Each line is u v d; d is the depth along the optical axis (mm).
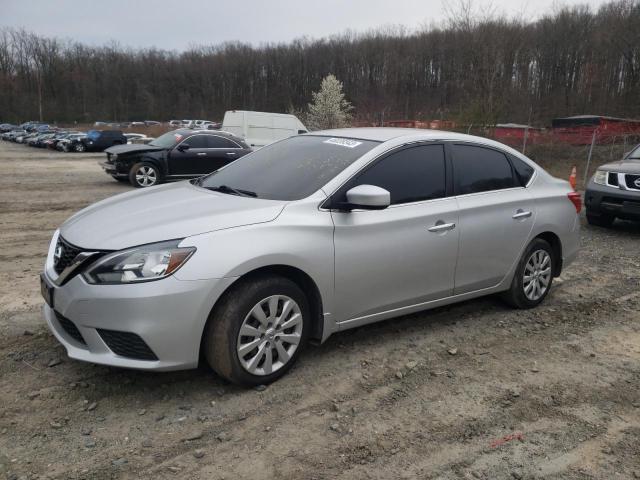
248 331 3285
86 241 3230
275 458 2777
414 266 3996
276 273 3475
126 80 107750
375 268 3783
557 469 2775
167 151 13805
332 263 3564
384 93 59531
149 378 3492
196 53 113438
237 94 103375
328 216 3582
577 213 5293
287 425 3061
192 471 2660
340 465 2742
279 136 21234
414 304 4133
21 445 2811
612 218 9164
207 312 3125
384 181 3912
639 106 48625
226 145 14547
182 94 107188
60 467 2654
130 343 3066
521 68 32312
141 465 2689
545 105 49750
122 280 3012
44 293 3445
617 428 3156
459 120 22094
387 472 2703
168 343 3051
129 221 3391
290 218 3441
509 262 4688
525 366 3891
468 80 25438
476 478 2686
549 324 4691
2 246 7070
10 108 95812
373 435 3002
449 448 2916
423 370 3764
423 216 4008
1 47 100750
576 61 52250
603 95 51062
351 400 3346
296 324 3508
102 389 3354
